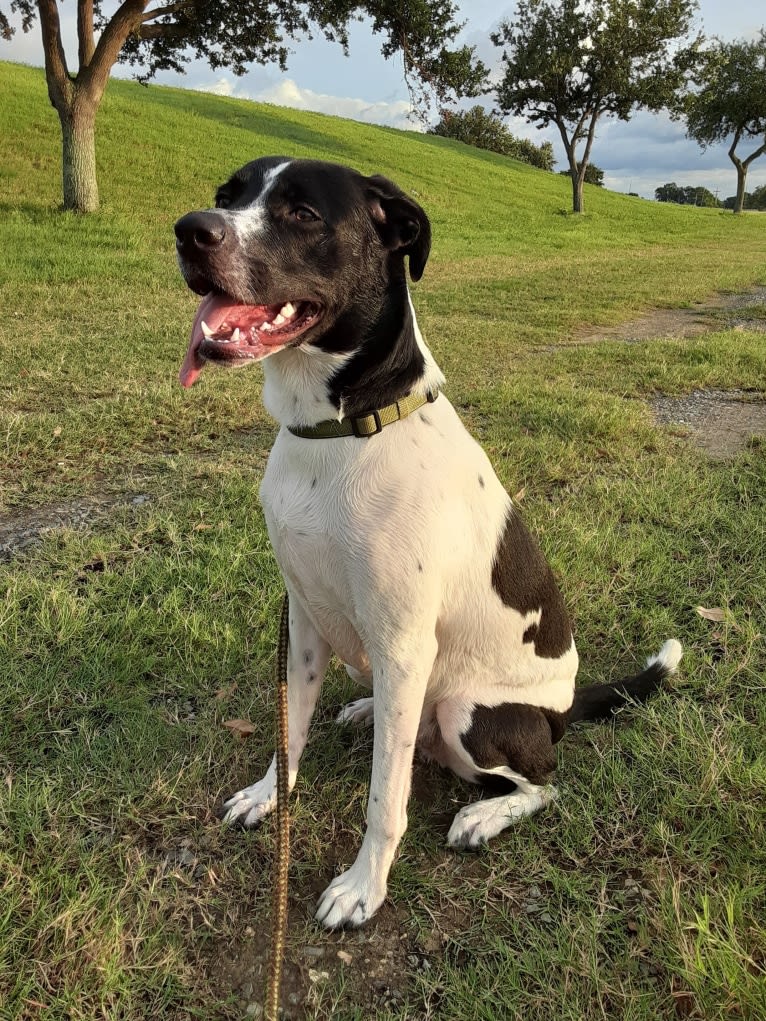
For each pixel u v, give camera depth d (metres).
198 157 8.62
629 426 2.18
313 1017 0.71
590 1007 0.70
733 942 0.71
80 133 5.39
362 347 0.81
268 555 1.40
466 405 2.43
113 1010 0.68
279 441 0.86
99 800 0.91
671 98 12.41
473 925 0.79
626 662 1.22
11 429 1.86
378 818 0.80
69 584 1.29
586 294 5.07
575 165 12.62
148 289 4.00
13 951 0.72
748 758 0.98
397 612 0.79
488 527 0.88
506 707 0.92
